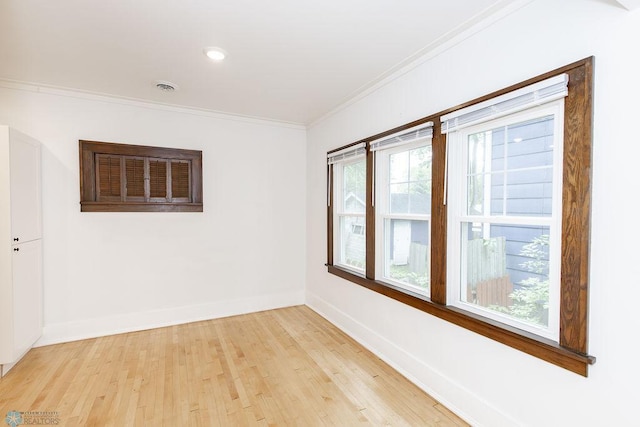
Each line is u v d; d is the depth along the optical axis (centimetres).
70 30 198
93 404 208
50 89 293
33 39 209
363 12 181
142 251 338
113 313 325
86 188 307
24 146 261
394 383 239
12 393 219
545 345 154
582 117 141
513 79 171
